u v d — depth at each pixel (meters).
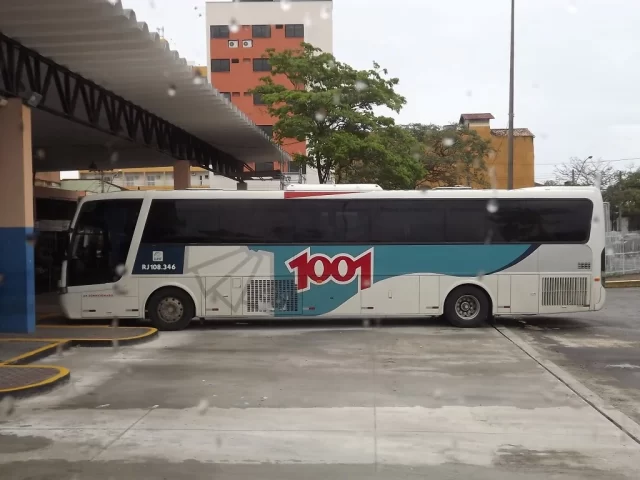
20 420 6.36
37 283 21.00
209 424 6.25
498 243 12.88
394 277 12.84
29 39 10.20
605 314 15.32
